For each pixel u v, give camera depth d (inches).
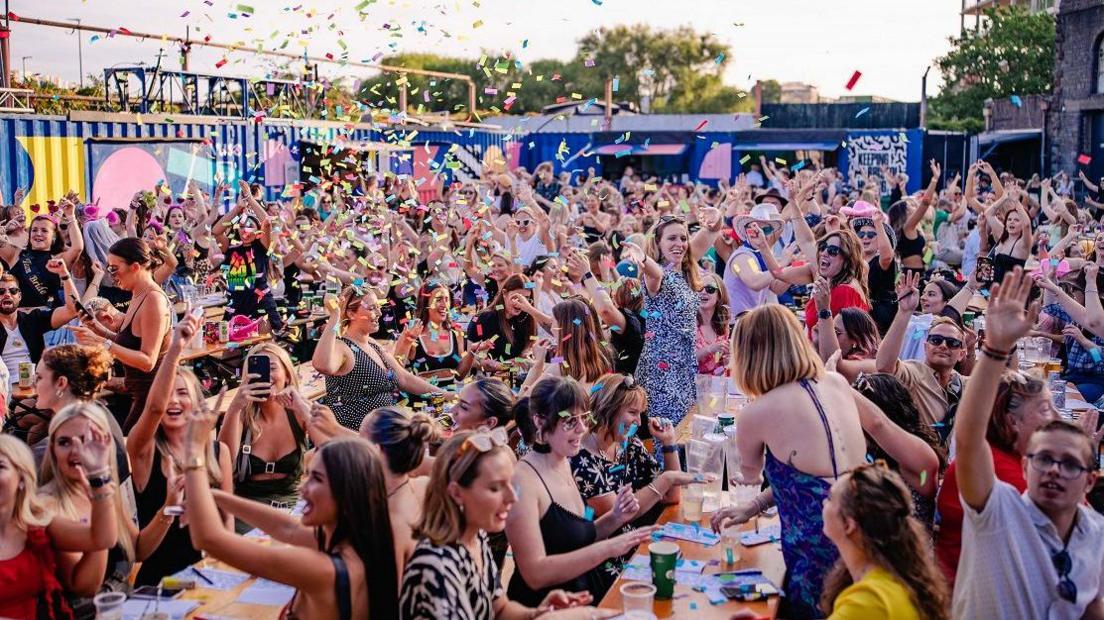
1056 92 1096.2
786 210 369.7
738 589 153.4
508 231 451.5
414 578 129.6
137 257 245.3
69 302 296.2
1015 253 392.8
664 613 147.6
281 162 681.0
